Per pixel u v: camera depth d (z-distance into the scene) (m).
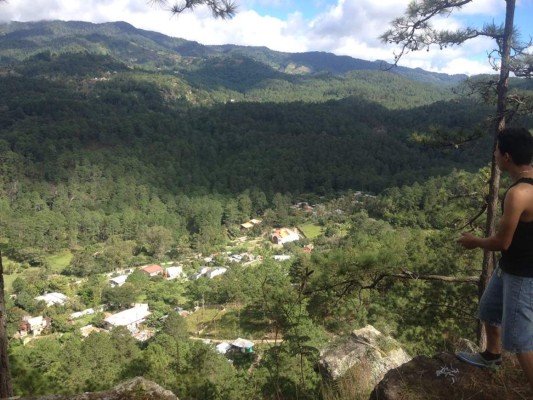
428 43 7.33
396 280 7.03
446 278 6.68
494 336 2.78
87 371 13.55
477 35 6.85
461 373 2.91
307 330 7.65
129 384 2.33
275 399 5.10
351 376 5.06
